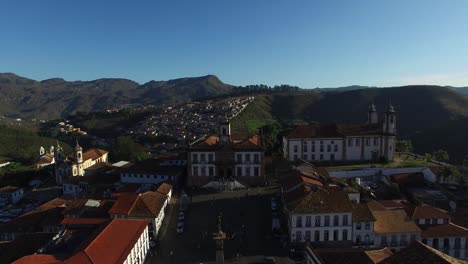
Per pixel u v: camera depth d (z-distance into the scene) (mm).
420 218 74375
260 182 101875
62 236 67938
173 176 106312
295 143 115312
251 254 66438
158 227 76562
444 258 34219
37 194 130750
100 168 136375
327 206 70250
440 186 96500
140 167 114000
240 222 79375
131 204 77375
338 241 70375
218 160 101812
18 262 53344
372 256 50406
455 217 79812
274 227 74438
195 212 85125
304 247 68812
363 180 103125
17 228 84938
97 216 80500
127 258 55188
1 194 131250
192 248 69188
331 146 115312
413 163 113188
